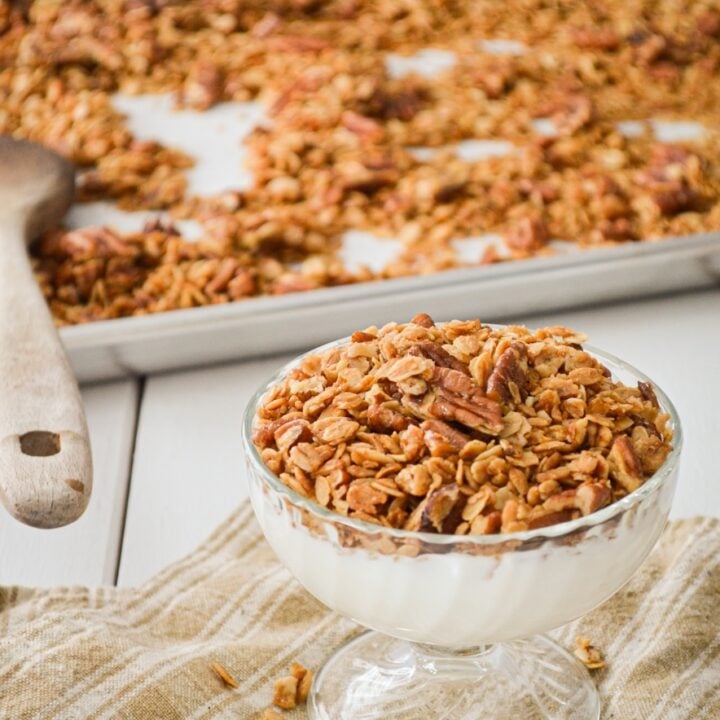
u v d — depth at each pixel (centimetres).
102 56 87
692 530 46
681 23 93
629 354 58
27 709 39
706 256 60
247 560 47
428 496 36
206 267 62
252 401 41
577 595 37
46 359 49
